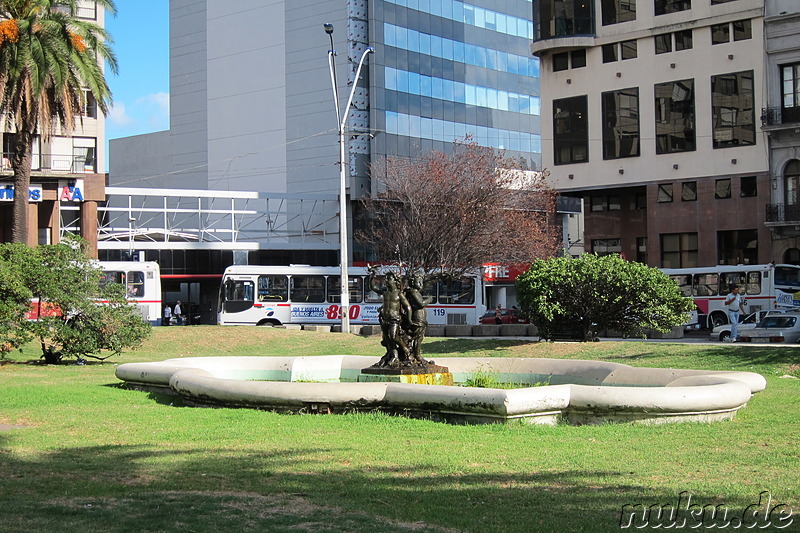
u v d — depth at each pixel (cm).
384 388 1401
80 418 1416
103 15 5822
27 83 3797
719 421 1325
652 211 5294
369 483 918
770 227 4884
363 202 6325
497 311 5525
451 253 5175
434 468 992
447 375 1750
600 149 5444
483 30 8044
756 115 4966
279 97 7581
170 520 761
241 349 3584
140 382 1847
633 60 5328
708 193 5128
